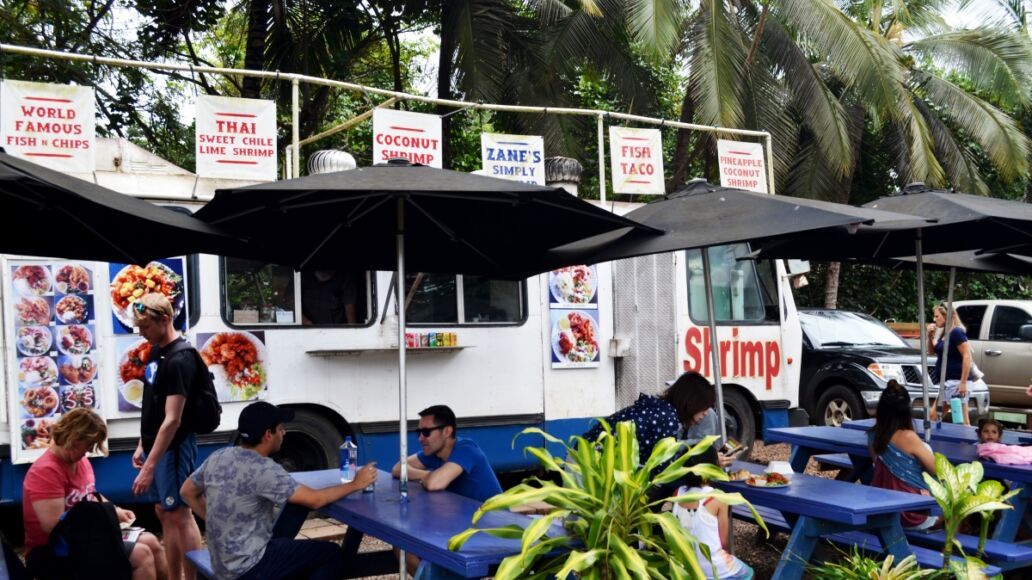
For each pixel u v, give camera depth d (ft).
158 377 18.51
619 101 56.24
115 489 22.65
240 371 24.12
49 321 21.94
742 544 23.75
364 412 25.77
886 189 66.85
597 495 12.30
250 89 51.24
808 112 53.42
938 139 63.00
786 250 25.55
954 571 14.03
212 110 24.12
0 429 21.48
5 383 21.59
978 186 62.85
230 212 15.88
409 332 26.40
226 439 23.84
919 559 17.08
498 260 20.16
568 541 12.31
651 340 30.37
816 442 24.13
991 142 59.31
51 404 21.81
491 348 27.78
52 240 16.85
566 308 29.14
